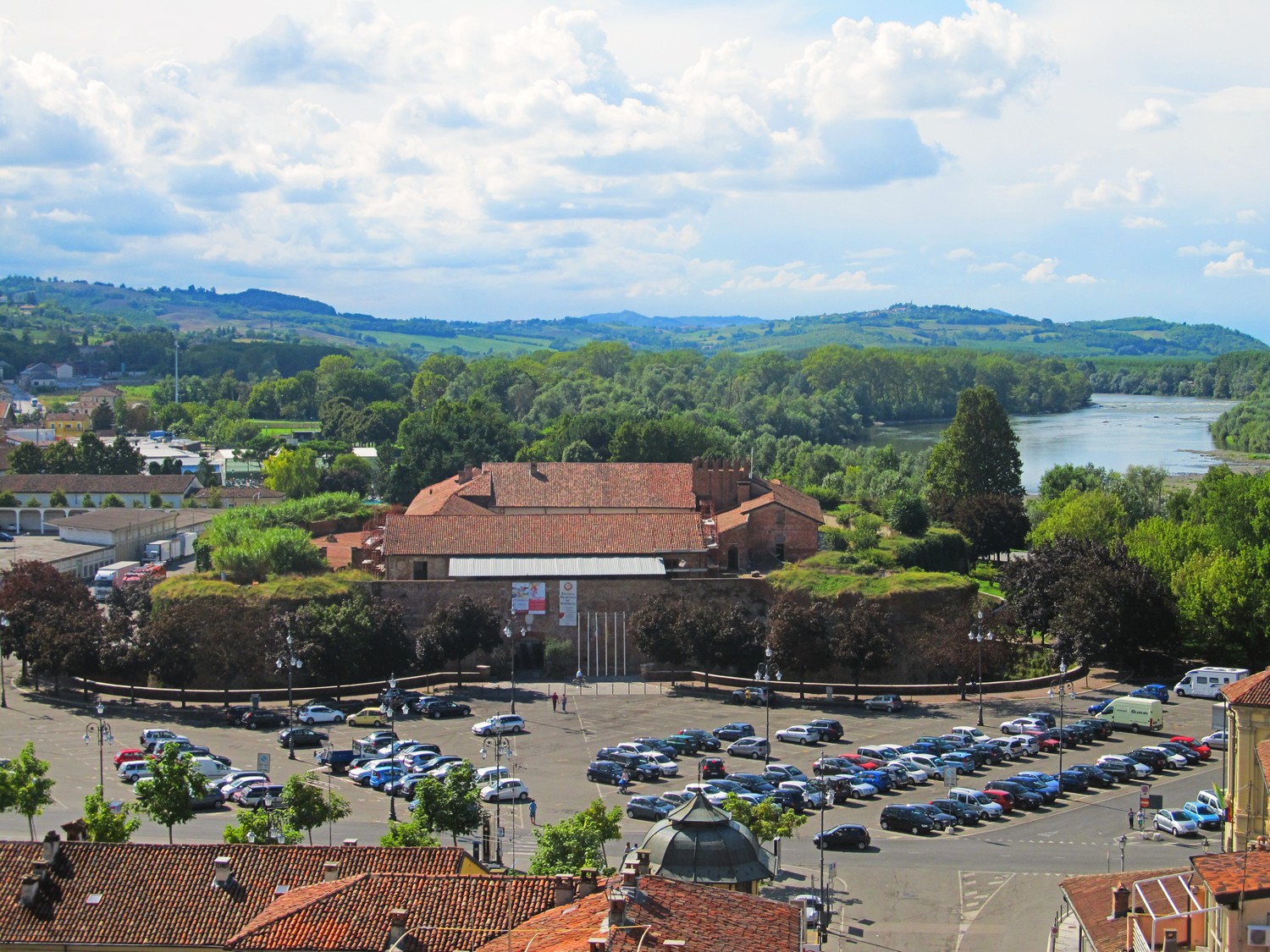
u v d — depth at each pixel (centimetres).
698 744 16275
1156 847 13288
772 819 12100
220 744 16338
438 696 18888
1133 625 19750
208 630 19162
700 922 7081
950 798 14362
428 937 7725
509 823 13488
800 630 19388
